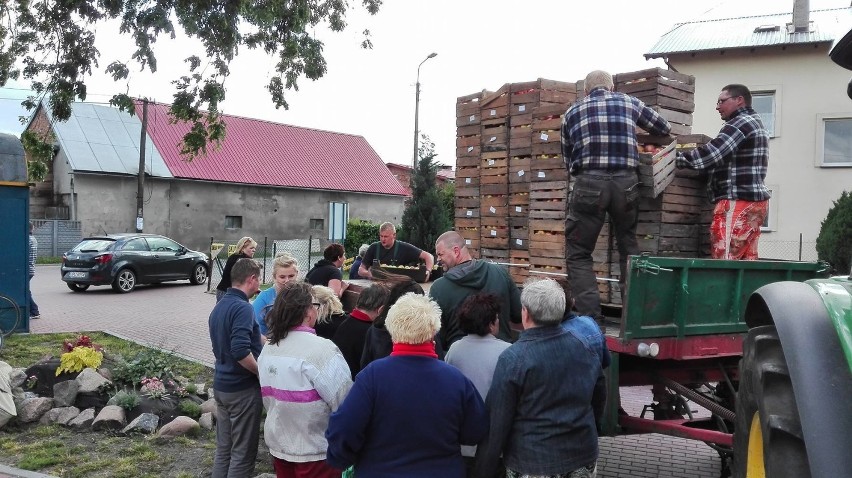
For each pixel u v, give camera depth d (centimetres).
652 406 529
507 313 450
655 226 540
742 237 542
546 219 588
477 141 675
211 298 1814
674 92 581
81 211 2930
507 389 325
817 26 2106
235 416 471
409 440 312
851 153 2050
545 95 605
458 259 483
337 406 380
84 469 543
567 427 326
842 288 278
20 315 1134
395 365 319
